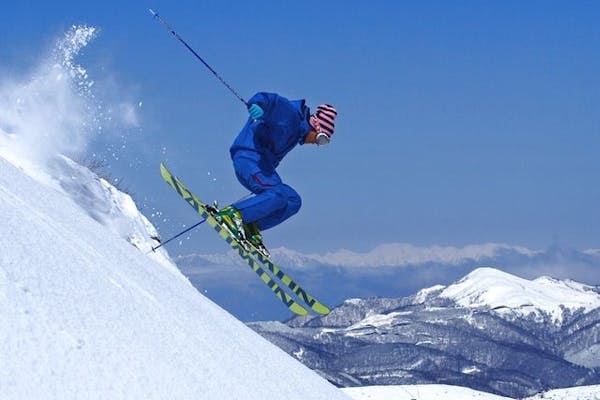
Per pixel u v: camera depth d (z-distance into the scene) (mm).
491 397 79875
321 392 6391
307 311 10508
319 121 10484
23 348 3178
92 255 5508
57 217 6414
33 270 4062
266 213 10266
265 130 10391
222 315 7422
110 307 4367
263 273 10547
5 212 4887
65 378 3170
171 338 4660
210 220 10133
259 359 6090
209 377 4391
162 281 6891
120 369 3588
